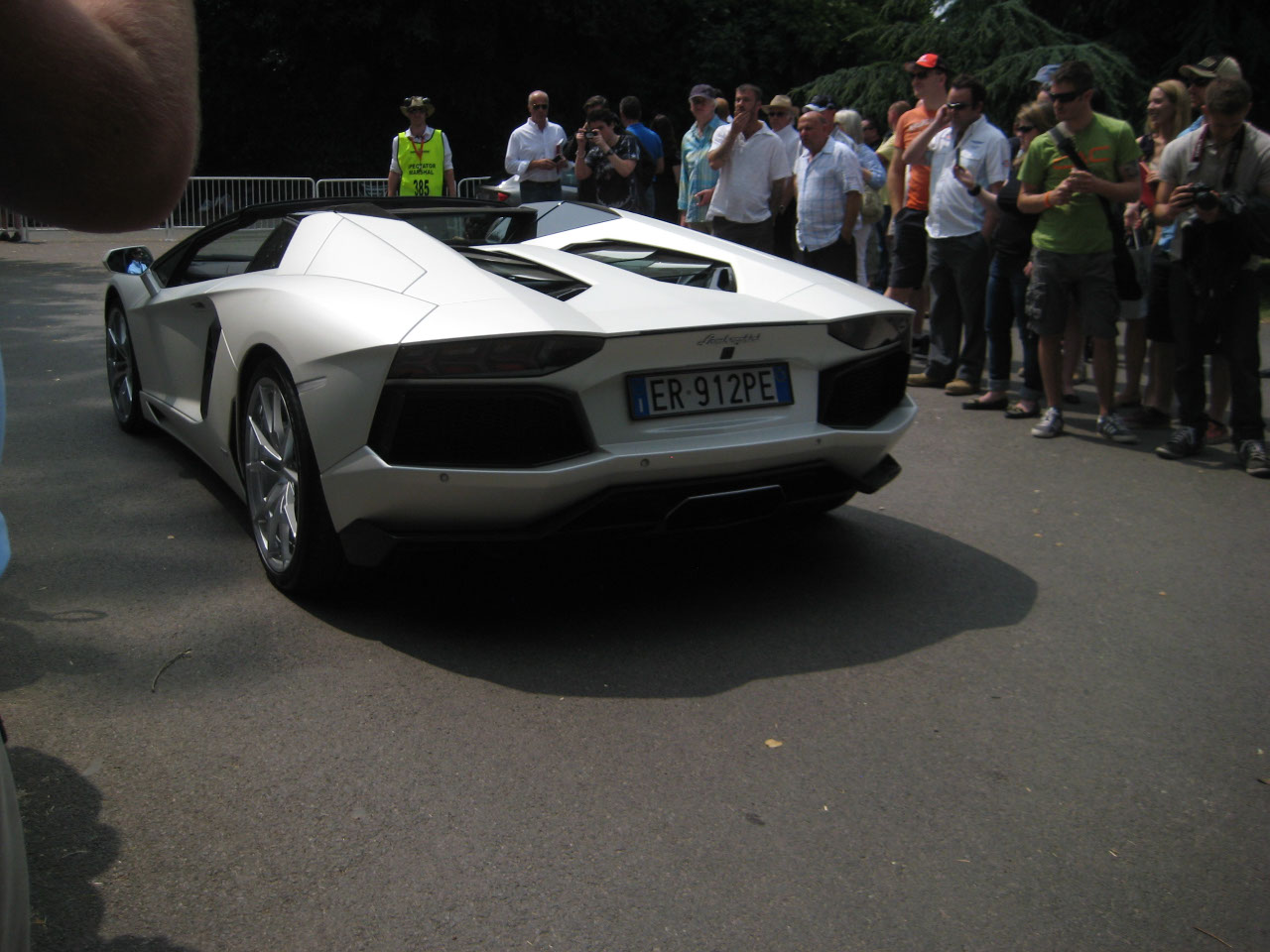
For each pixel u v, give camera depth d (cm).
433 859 216
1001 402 658
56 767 246
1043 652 323
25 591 347
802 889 210
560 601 350
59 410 593
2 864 91
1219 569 396
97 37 79
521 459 300
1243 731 278
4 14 75
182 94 85
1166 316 600
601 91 2794
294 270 359
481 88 2652
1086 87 557
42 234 1625
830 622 340
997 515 455
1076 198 564
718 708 282
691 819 232
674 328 309
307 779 243
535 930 196
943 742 269
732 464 321
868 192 849
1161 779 254
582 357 300
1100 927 202
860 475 364
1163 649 327
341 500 310
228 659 302
